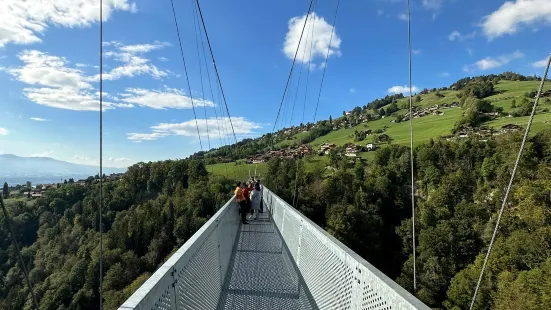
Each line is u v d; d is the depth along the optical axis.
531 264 28.48
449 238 39.94
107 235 44.69
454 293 31.97
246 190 9.98
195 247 2.89
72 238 44.31
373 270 2.20
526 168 39.38
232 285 4.63
